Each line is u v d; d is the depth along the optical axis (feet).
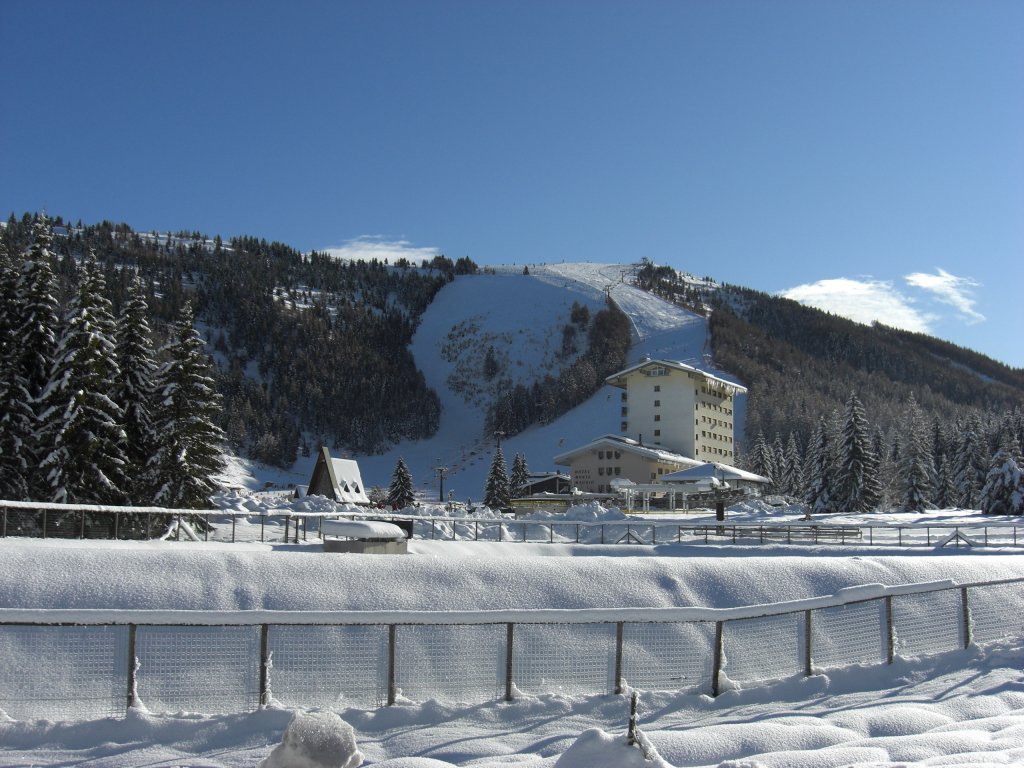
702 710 45.44
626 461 307.37
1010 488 209.36
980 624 64.54
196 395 139.64
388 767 33.40
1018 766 32.45
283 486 535.60
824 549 126.41
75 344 124.98
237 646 48.37
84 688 44.57
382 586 63.46
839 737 39.52
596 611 45.96
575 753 27.09
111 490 124.47
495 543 124.77
